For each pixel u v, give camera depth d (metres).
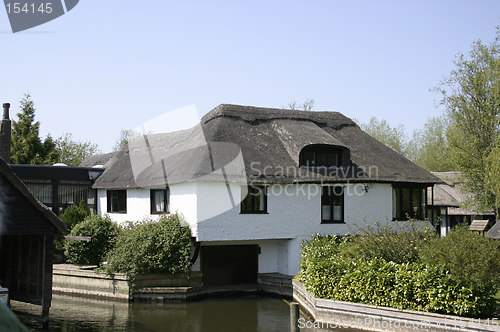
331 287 14.33
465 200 29.11
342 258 14.68
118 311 16.45
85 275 19.39
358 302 13.56
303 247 17.88
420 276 12.24
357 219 22.27
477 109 26.41
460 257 11.74
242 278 20.97
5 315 2.21
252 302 18.38
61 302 18.02
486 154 25.80
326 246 16.34
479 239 12.10
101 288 18.94
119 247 19.30
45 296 13.41
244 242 21.06
